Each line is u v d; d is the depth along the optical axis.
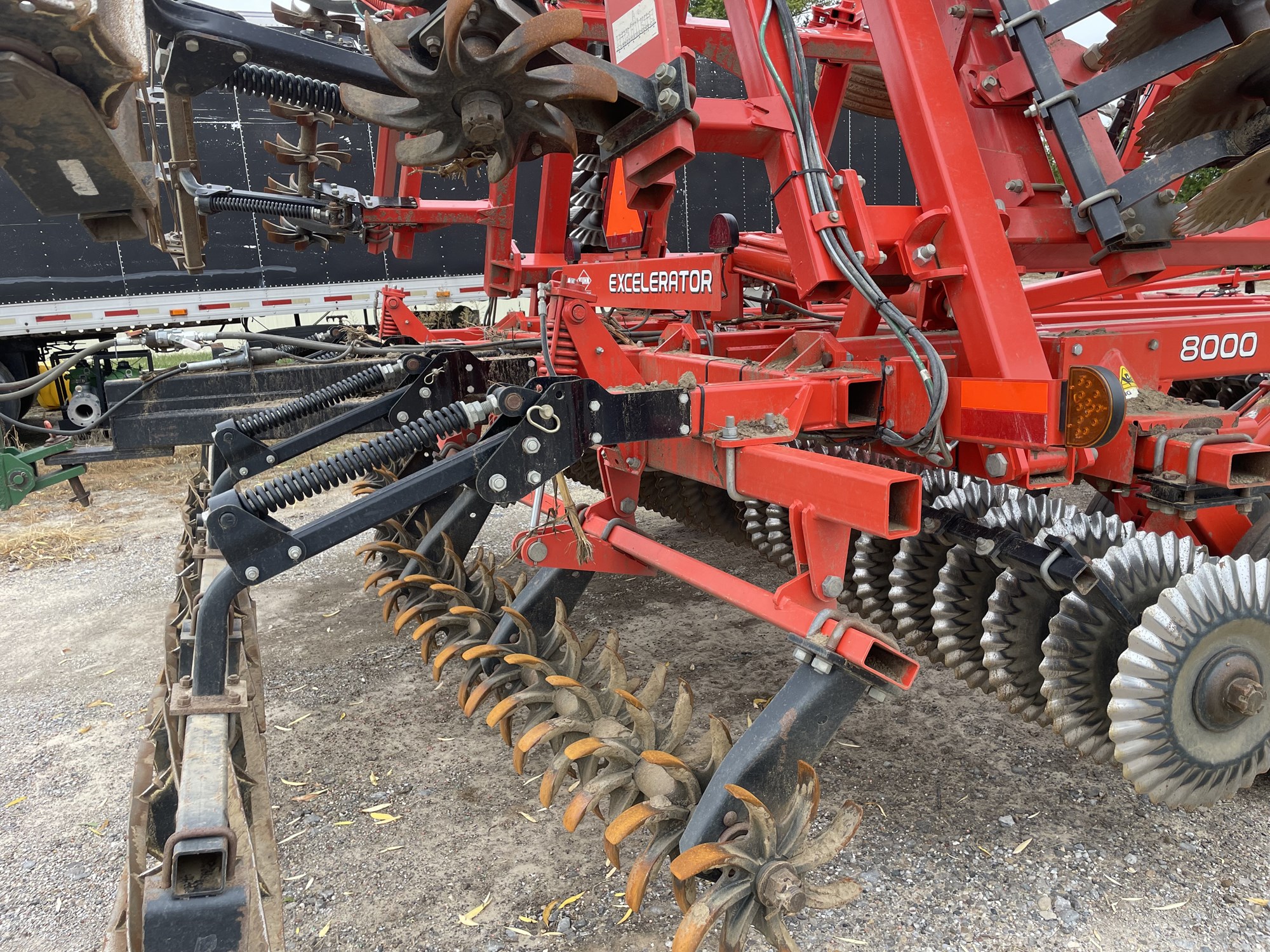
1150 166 2.34
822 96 4.28
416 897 2.34
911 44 2.34
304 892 2.38
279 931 1.51
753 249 3.67
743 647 3.94
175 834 1.13
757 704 3.38
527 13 1.87
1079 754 2.35
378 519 1.99
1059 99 2.41
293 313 9.11
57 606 4.83
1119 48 2.40
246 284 8.86
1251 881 2.27
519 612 2.94
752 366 2.75
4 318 8.10
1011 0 2.48
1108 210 2.40
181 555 3.12
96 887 2.51
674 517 5.12
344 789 2.88
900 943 2.09
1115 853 2.39
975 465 2.49
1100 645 2.28
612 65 2.10
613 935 2.17
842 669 1.91
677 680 3.61
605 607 4.46
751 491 2.24
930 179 2.37
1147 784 2.14
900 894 2.25
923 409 2.37
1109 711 2.11
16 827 2.81
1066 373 2.36
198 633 1.81
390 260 9.41
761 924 1.78
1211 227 2.22
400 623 3.38
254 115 8.60
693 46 3.79
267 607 4.61
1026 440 2.09
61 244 8.18
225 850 1.12
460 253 9.67
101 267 8.34
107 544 5.99
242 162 8.66
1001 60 2.82
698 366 2.92
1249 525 2.93
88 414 4.76
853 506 1.83
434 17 1.84
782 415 2.31
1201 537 2.91
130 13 1.08
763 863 1.74
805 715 1.88
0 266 8.02
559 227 5.27
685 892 1.92
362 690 3.61
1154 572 2.27
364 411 3.22
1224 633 2.13
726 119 2.31
